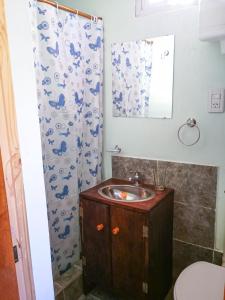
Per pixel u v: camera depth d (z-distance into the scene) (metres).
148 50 1.73
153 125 1.80
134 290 1.60
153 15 1.67
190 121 1.65
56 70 1.63
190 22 1.56
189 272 1.38
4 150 0.63
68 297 1.76
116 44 1.85
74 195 1.90
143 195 1.78
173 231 1.84
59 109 1.69
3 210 0.57
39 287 0.83
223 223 1.66
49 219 1.76
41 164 0.78
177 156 1.75
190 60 1.60
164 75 1.70
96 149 1.99
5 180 0.63
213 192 1.65
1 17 0.59
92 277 1.78
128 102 1.88
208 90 1.57
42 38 1.55
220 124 1.56
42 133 1.61
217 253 1.70
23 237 0.72
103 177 2.12
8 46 0.62
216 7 1.25
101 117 2.00
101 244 1.67
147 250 1.49
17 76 0.69
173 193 1.76
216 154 1.61
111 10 1.82
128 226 1.52
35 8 1.46
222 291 1.26
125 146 1.96
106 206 1.58
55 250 1.84
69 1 1.99
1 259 0.58
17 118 0.70
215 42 1.48
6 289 0.60
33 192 0.77
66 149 1.79
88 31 1.81
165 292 1.81
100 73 1.91
